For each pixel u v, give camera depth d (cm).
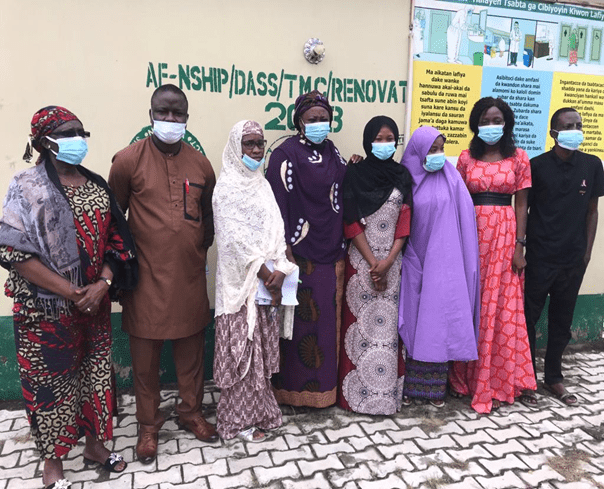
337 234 263
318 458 231
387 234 266
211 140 293
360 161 275
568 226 288
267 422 255
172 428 259
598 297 388
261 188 238
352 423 266
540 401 296
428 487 211
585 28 355
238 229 227
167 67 280
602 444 248
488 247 280
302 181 253
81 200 195
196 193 227
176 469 222
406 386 289
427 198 266
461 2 323
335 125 313
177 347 242
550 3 342
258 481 214
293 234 258
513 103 349
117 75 274
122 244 210
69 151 187
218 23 283
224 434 245
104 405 212
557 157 288
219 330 237
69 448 204
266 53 293
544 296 299
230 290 231
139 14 272
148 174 216
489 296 280
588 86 365
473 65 334
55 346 195
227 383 236
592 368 346
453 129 338
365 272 268
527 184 282
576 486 214
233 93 292
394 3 311
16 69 262
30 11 259
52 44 264
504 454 238
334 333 270
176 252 220
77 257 193
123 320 230
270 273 232
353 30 306
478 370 284
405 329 274
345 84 311
